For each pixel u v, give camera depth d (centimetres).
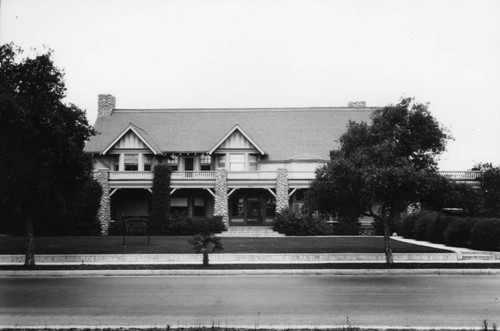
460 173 3816
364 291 1501
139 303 1316
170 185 3800
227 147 4119
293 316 1139
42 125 2005
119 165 4078
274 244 2769
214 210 3797
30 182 2064
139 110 4750
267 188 3866
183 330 978
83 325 1051
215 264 2161
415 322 1071
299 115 4684
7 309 1243
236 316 1144
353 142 2230
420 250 2523
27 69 2039
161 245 2705
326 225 3662
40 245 2723
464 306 1253
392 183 1989
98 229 3644
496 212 3378
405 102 2167
